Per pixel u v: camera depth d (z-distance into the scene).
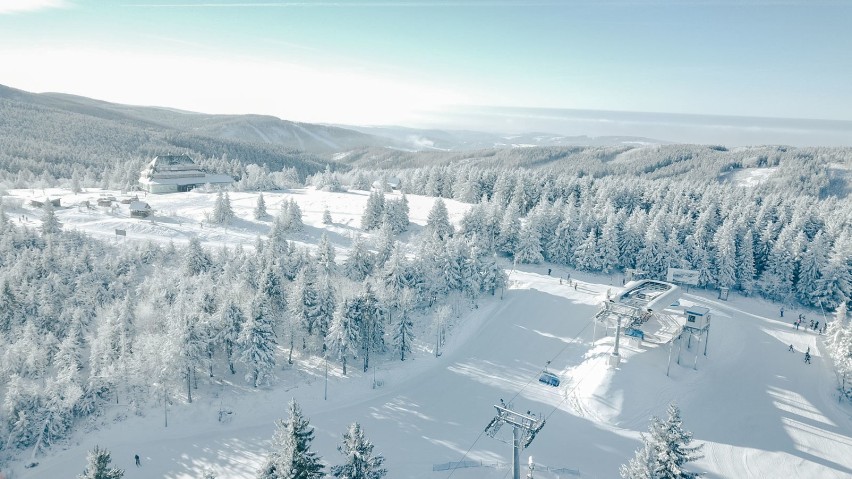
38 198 142.25
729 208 122.31
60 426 52.81
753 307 95.25
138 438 54.09
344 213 136.62
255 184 171.12
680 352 69.88
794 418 58.94
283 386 64.06
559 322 81.56
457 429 55.72
